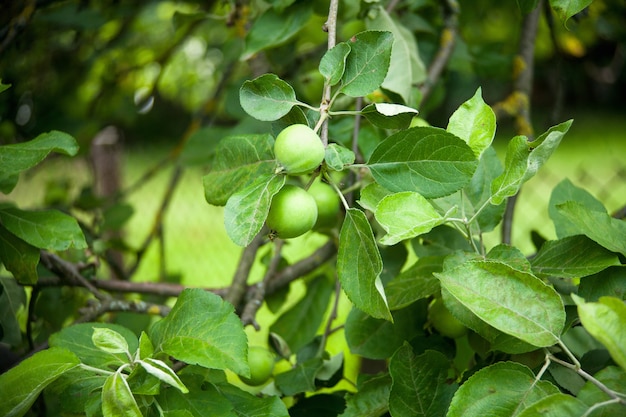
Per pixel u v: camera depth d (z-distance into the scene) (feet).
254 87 2.44
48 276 3.79
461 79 7.97
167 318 2.50
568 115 11.36
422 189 2.42
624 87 12.03
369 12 3.33
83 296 3.85
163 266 4.99
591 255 2.57
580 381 2.59
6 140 5.00
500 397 2.35
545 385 2.36
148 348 2.42
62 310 3.86
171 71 6.55
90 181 6.15
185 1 5.06
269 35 3.27
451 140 2.39
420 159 2.43
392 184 2.44
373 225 3.34
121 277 4.58
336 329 3.26
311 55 4.63
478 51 4.58
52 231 2.84
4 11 3.91
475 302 2.33
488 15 5.39
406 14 3.94
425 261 2.74
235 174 2.60
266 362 3.00
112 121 5.97
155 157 8.94
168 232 7.43
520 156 2.40
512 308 2.33
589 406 2.23
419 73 3.42
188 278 6.33
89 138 5.63
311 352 3.29
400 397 2.60
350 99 3.29
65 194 5.24
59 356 2.40
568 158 10.66
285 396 3.05
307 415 2.96
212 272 6.42
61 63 5.41
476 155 2.51
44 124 5.41
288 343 3.60
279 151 2.32
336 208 2.97
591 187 8.76
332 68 2.45
